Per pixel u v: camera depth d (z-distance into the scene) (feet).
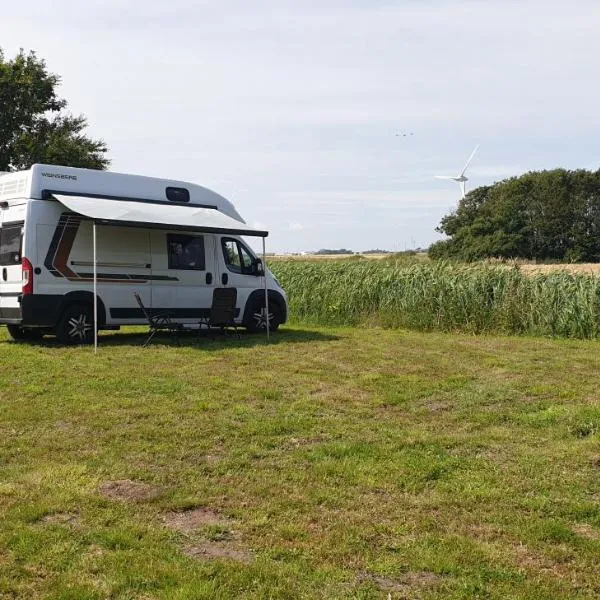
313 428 23.02
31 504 16.03
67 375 30.30
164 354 36.60
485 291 54.90
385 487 17.69
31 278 38.09
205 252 45.62
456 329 54.49
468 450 20.93
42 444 20.79
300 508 16.34
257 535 14.89
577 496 17.15
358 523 15.48
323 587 12.77
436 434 22.58
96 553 13.85
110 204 39.63
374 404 26.63
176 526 15.35
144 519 15.56
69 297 39.50
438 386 29.99
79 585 12.57
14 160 95.35
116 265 41.29
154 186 43.78
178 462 19.53
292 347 40.32
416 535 14.96
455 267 59.06
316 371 32.81
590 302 50.55
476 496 17.10
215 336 45.65
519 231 189.37
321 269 66.69
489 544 14.57
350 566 13.56
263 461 19.74
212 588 12.53
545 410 25.64
